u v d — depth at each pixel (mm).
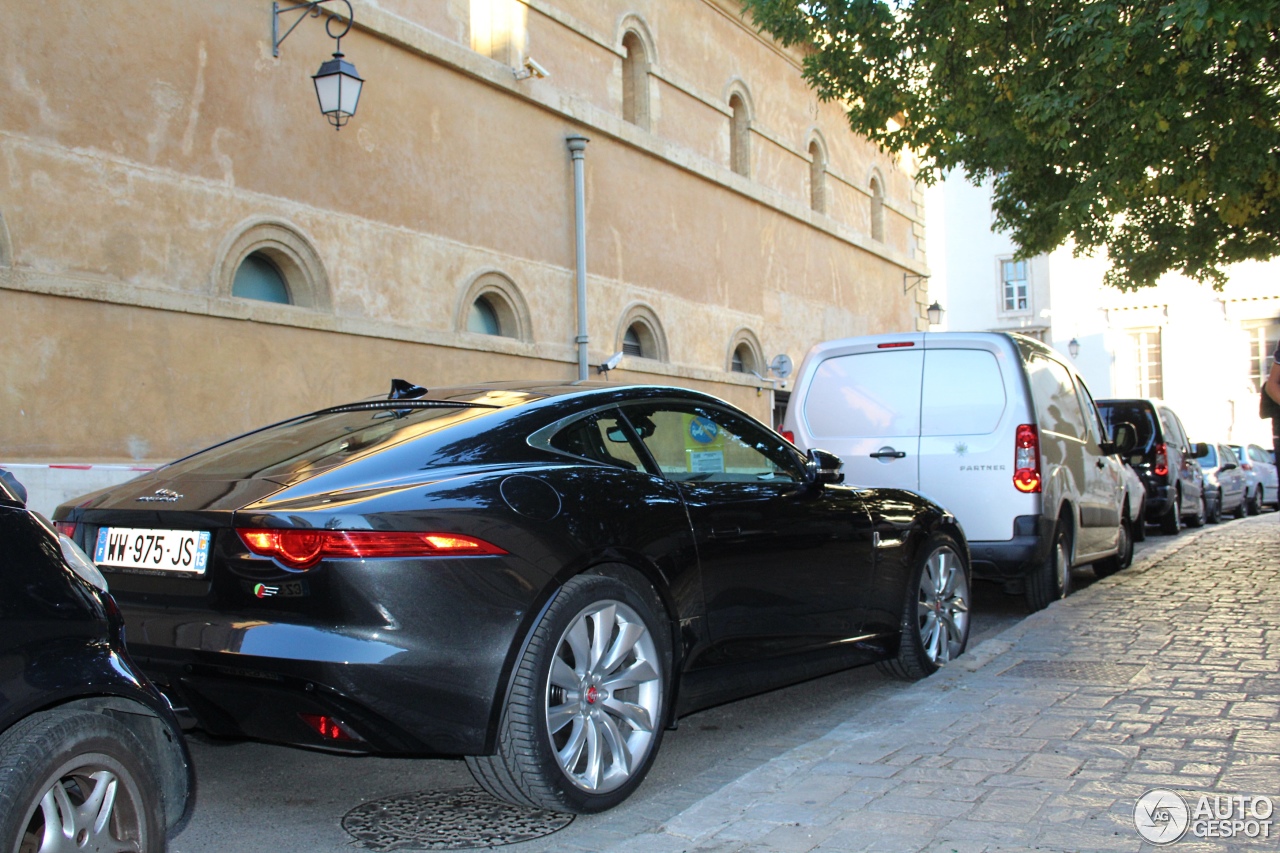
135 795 2811
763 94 21844
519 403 4289
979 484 7641
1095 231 14742
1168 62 10195
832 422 8180
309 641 3393
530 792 3666
